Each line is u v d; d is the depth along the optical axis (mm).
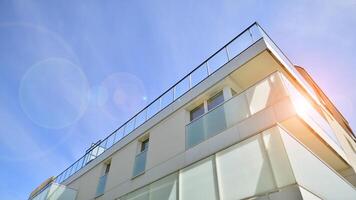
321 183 3852
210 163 4895
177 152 7012
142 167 8211
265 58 6543
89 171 11930
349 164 6328
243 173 4117
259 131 4793
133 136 10156
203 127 6684
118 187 8688
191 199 4699
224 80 7160
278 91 5227
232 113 6059
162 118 8930
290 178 3367
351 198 4484
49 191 10805
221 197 4172
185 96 8469
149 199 5730
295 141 4168
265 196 3525
